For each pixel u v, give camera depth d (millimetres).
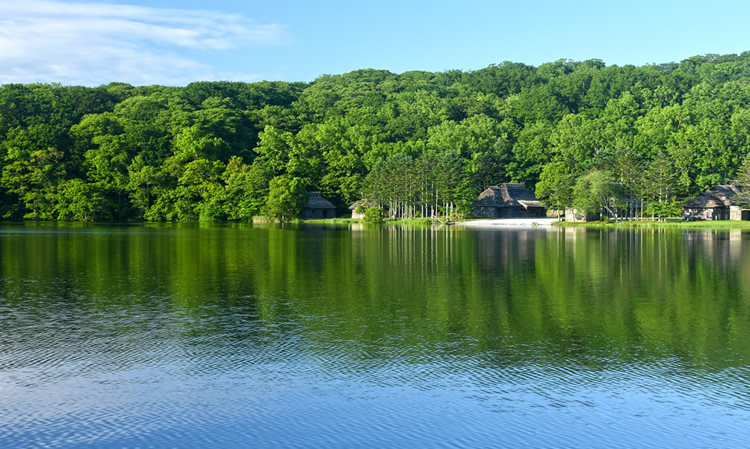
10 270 46156
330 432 16547
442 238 85062
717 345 24859
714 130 171250
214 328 27344
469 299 34594
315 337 25844
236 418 17406
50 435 16344
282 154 188500
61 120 190500
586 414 17859
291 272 45688
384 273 45469
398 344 24797
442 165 143125
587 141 186000
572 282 41188
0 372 21141
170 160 169500
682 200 151125
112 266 48906
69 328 27219
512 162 187000
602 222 130250
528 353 23656
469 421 17297
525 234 95438
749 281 41688
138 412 17828
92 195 154125
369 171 180000
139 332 26562
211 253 60469
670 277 43562
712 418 17641
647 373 21359
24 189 156500
